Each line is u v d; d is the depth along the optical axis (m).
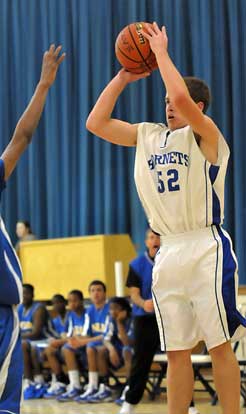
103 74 17.34
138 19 17.14
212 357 5.31
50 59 4.85
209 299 5.20
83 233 17.25
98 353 12.01
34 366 12.98
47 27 17.92
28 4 18.12
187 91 5.13
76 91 17.62
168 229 5.38
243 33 16.16
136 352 10.31
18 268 4.61
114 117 17.09
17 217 18.16
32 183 17.84
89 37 17.55
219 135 5.30
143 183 5.45
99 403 11.74
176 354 5.42
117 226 17.11
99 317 12.57
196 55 16.44
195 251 5.25
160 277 5.37
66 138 17.52
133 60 5.43
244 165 15.84
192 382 5.44
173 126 5.44
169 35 16.72
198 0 16.48
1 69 18.23
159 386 11.98
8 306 4.58
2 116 18.16
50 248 15.33
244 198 15.79
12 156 4.59
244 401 10.77
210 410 10.48
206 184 5.26
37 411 11.10
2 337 4.47
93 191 17.39
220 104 16.20
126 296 14.80
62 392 12.65
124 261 15.16
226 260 5.27
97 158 17.28
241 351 11.43
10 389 4.46
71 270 15.07
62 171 17.62
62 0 17.75
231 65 16.22
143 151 5.45
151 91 16.88
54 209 17.62
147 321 10.26
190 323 5.34
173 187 5.26
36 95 4.78
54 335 13.52
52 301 14.40
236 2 16.17
